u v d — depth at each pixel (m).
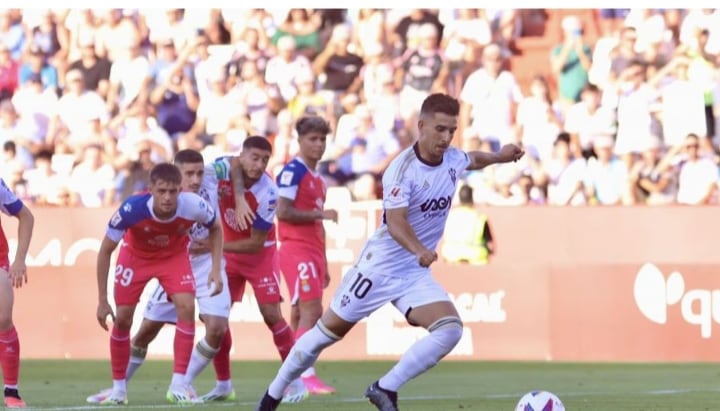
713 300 44.81
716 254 45.03
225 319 28.81
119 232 26.64
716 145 54.72
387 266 21.02
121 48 59.22
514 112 56.12
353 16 58.88
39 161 58.22
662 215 45.28
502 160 22.20
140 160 57.59
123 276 27.53
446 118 20.25
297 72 57.94
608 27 57.00
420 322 20.84
